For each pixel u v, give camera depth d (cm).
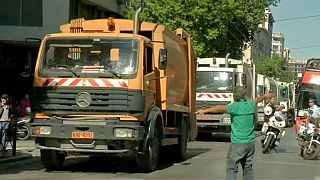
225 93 3047
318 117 2327
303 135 2289
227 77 3067
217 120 3066
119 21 1814
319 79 2988
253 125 1213
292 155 2436
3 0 3641
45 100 1609
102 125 1572
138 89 1594
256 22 5003
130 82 1591
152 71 1714
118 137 1566
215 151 2522
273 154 2462
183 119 2120
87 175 1605
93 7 4359
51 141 1616
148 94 1659
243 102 1209
